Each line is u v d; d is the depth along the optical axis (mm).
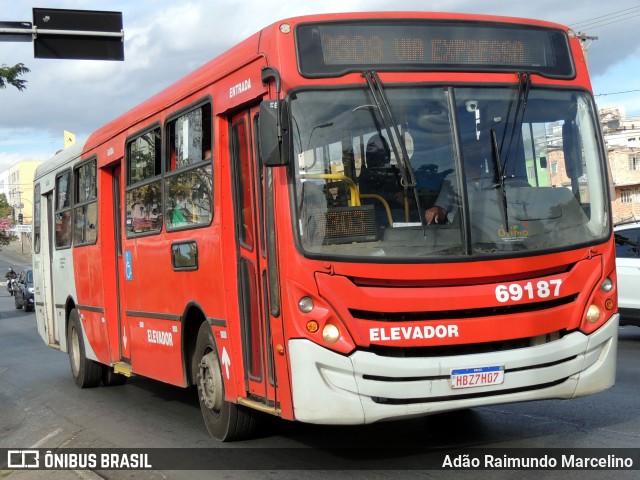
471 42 6203
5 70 21391
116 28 13297
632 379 9695
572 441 6766
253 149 6398
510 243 5863
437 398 5594
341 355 5500
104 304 10266
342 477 6016
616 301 6246
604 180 6371
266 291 6188
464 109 6020
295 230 5641
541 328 5816
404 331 5547
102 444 7902
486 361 5645
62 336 12680
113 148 10031
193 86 7562
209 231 7109
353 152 5801
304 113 5777
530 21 6434
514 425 7473
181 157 7895
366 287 5582
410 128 5891
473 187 5891
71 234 11891
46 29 12992
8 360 16516
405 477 5934
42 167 14000
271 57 5957
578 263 6031
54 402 10719
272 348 6027
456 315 5668
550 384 5914
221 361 7008
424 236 5719
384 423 7836
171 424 8641
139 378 12523
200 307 7395
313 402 5539
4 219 92562
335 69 5902
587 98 6492
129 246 9453
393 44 6039
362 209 5715
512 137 6066
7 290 55344
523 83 6199
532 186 6066
